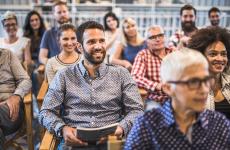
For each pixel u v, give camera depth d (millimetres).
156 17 4730
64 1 3420
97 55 1699
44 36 3227
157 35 2365
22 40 3244
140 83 2311
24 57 3215
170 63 1022
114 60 3188
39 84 2943
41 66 2896
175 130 1048
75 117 1726
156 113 1092
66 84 1742
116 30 3881
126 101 1769
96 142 1542
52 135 1652
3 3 4668
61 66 2322
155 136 1071
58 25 3238
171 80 1015
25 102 2037
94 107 1723
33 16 3691
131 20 3312
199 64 989
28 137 2107
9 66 2221
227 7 4859
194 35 1654
